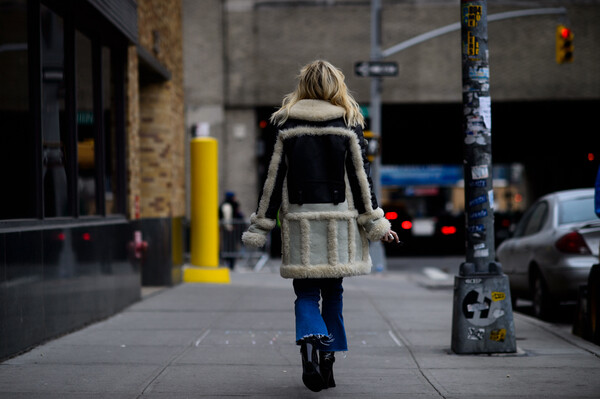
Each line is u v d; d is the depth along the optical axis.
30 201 6.62
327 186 4.45
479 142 6.17
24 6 6.59
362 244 4.60
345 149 4.46
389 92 25.08
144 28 10.95
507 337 6.14
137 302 10.15
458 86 25.02
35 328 6.39
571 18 25.09
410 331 7.61
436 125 29.42
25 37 6.61
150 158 12.49
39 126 6.71
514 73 25.23
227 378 5.21
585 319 6.99
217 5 24.98
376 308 9.72
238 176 25.09
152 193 12.52
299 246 4.45
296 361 5.88
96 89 8.85
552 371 5.44
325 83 4.53
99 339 6.92
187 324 8.02
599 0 25.02
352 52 25.00
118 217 9.52
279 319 8.45
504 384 5.00
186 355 6.12
